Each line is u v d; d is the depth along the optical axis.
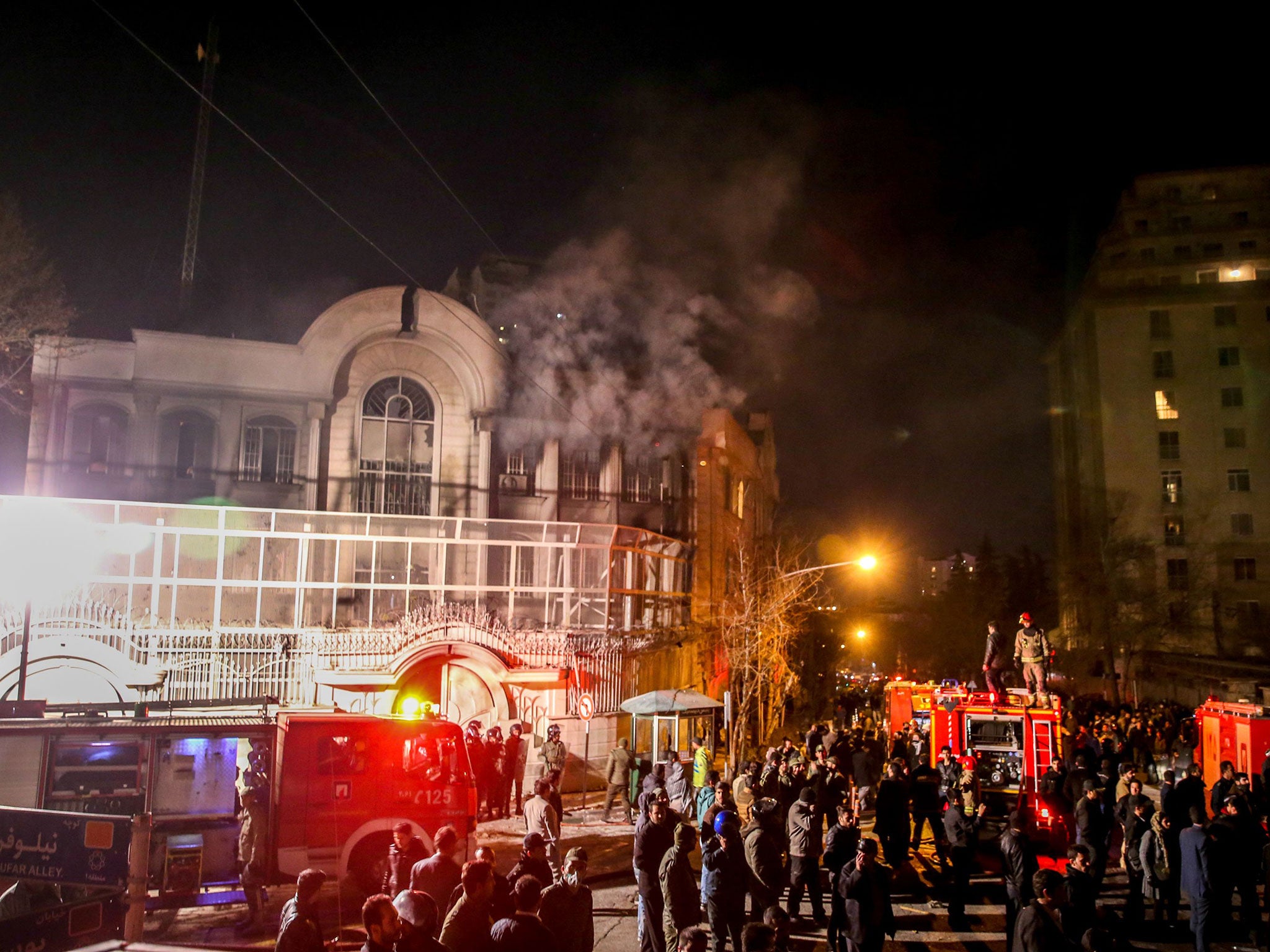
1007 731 18.84
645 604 33.12
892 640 82.50
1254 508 71.62
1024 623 19.52
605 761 26.45
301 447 31.50
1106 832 14.25
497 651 25.33
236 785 13.15
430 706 14.91
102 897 9.49
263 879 12.59
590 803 23.55
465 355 33.44
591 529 33.78
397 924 6.63
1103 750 21.39
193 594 26.81
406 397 33.34
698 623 35.19
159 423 30.23
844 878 10.47
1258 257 75.62
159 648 22.30
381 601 30.06
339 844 13.14
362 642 23.83
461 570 31.69
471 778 14.03
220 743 13.33
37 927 8.62
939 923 14.00
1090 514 76.44
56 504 22.86
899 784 16.25
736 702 33.44
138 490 29.66
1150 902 15.60
